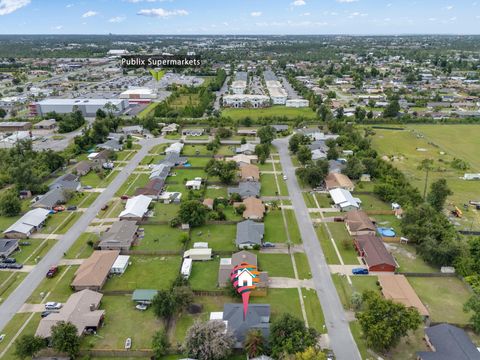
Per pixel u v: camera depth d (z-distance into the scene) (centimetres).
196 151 16500
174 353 6112
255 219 10462
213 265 8488
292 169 14538
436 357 5712
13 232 9506
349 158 14275
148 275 8131
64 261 8619
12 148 15362
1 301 7312
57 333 5956
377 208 11262
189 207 10075
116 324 6725
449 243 8275
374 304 6291
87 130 18000
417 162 15200
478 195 12162
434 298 7419
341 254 8900
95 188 12662
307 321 6775
